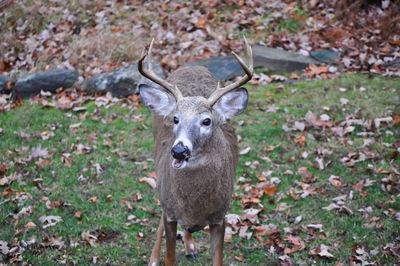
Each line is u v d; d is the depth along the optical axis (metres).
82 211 5.51
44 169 6.23
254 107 7.54
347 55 8.74
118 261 4.83
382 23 9.34
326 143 6.59
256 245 5.00
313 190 5.74
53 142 6.86
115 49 9.16
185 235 4.89
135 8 10.53
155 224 5.37
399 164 6.04
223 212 4.10
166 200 4.14
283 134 6.85
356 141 6.57
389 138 6.53
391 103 7.23
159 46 9.23
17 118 7.48
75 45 9.31
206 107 3.81
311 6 10.33
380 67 8.31
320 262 4.71
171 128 4.54
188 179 3.86
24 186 5.88
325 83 7.94
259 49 8.87
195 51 8.98
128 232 5.23
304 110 7.30
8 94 8.31
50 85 8.28
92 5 10.68
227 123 4.77
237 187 5.89
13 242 4.92
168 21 9.90
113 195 5.80
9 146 6.71
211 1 10.42
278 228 5.22
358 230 5.07
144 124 7.32
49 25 10.18
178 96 3.98
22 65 9.11
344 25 9.74
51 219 5.32
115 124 7.34
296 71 8.45
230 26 9.66
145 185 5.99
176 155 3.58
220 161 3.91
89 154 6.60
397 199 5.46
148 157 6.57
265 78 8.22
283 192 5.79
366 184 5.74
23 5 10.62
